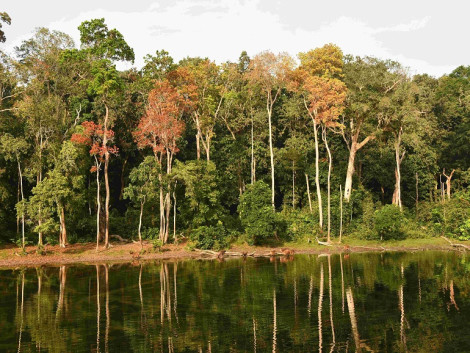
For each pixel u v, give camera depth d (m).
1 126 43.88
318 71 54.94
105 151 42.09
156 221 48.81
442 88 66.50
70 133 46.50
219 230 43.25
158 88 43.81
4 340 17.20
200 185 44.59
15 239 43.31
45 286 27.42
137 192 42.03
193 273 31.44
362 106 47.94
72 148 41.41
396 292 24.06
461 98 64.19
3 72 44.75
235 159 54.88
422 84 62.81
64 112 50.03
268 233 43.28
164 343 16.66
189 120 56.91
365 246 44.34
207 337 17.25
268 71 49.38
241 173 56.44
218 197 48.31
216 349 15.95
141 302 22.92
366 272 30.23
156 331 18.06
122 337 17.39
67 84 51.84
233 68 55.03
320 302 22.27
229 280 28.45
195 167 44.28
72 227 45.62
